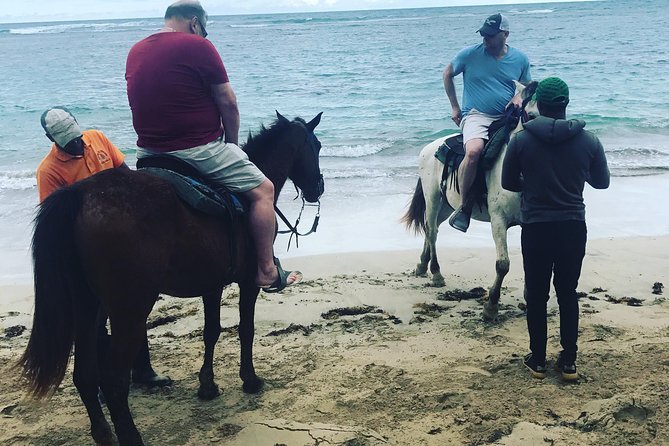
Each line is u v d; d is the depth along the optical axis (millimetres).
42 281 3262
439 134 16156
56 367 3297
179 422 4238
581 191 4438
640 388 4219
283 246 8516
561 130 4297
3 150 15531
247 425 4074
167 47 3822
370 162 13578
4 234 9273
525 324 5820
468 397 4363
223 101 3980
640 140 14875
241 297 4461
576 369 4570
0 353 5449
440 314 6184
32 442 4027
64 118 4066
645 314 5879
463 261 7812
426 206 6941
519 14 113875
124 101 22938
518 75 6188
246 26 110625
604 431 3787
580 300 6344
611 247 8000
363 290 6816
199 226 3744
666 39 43844
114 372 3484
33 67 39031
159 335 5801
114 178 3463
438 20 106125
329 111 20141
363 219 9641
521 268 7520
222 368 5062
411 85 25328
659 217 9320
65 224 3289
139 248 3375
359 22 108625
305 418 4199
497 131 5711
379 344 5438
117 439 3838
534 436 3748
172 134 3881
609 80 24656
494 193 5652
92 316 3525
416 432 3943
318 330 5832
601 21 75062
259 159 4691
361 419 4148
